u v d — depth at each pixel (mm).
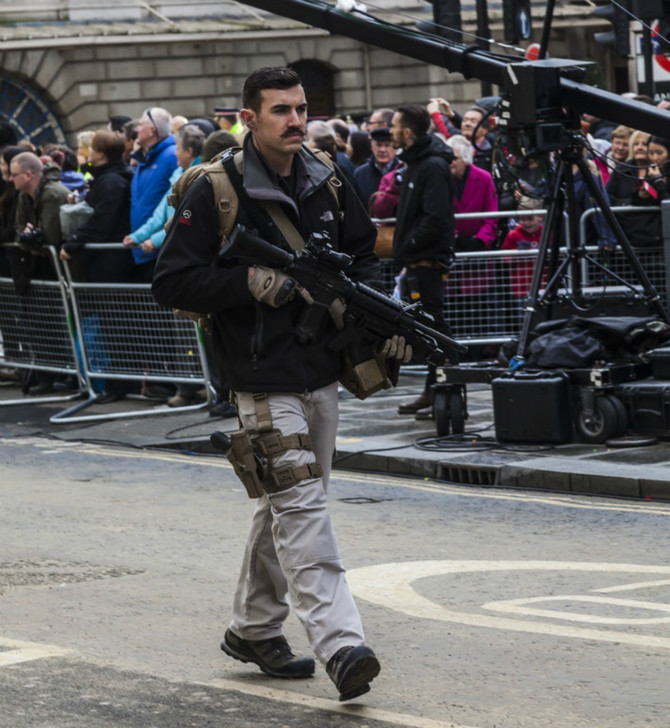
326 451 7387
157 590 9562
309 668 7551
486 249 19062
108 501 12867
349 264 7129
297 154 7242
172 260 7059
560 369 14445
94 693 7340
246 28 49469
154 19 49500
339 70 51125
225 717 6938
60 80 49156
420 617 8719
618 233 15164
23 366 19562
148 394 18641
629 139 19016
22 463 15055
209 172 7113
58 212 18516
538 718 6816
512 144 14906
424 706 7039
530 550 10586
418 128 15836
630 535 11055
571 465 13320
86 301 18453
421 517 11953
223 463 14891
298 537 6973
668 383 14281
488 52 15945
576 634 8227
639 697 7086
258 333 7039
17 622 8781
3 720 6938
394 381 7535
